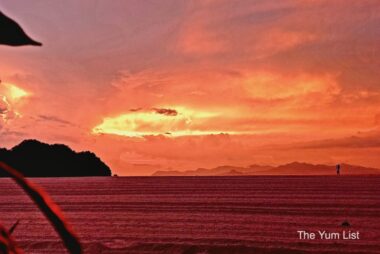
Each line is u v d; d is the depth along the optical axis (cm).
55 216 108
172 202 10369
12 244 115
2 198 11238
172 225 5891
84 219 6712
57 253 3262
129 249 3403
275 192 15375
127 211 7950
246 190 17175
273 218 6775
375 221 6103
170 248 3481
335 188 17600
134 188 18975
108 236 4666
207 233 4962
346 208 8331
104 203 10056
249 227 5622
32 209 7900
